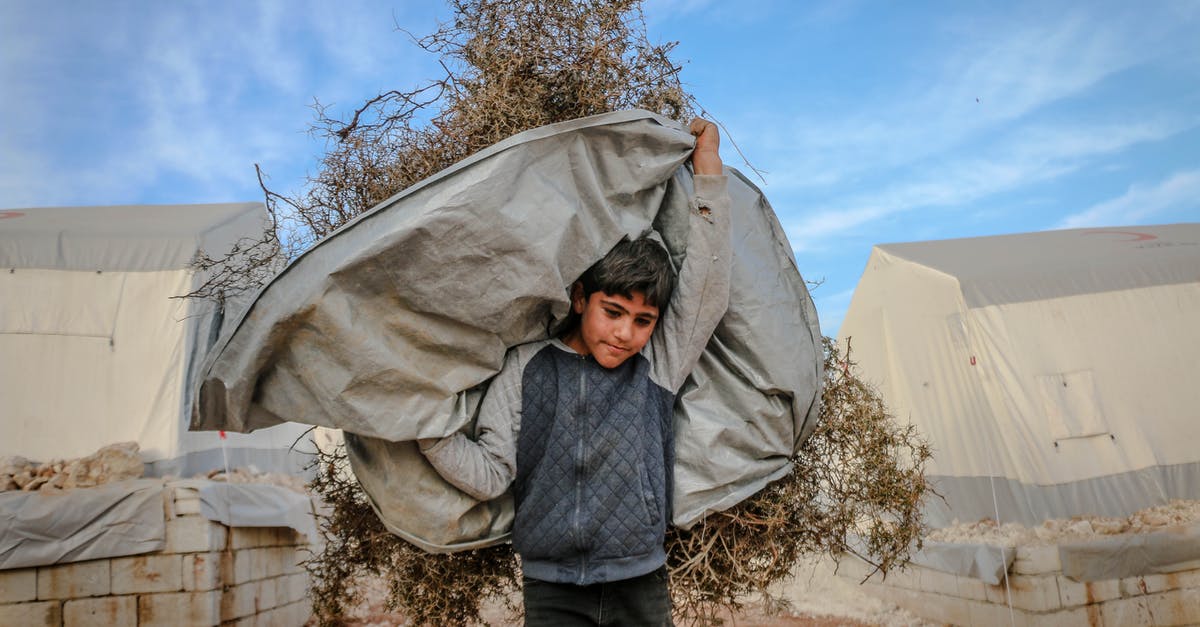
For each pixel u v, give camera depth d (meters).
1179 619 5.99
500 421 1.92
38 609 5.75
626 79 2.22
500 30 2.24
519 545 1.95
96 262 6.85
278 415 1.79
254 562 6.72
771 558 2.35
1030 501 6.29
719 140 2.02
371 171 2.20
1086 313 6.90
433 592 2.28
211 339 2.29
